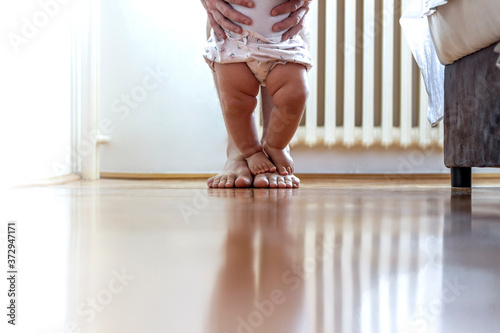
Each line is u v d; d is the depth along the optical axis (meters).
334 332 0.17
